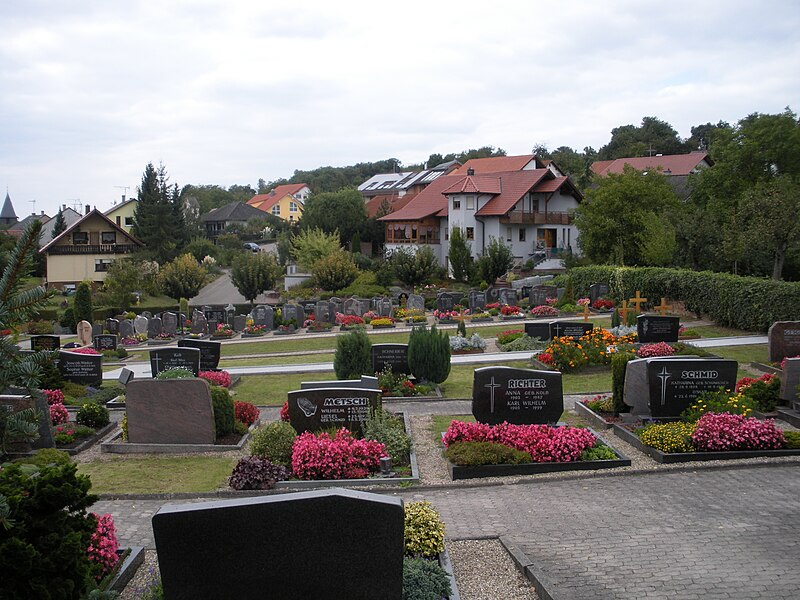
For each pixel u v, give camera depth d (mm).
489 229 63656
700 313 35906
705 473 13445
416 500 12719
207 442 16484
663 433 14695
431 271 56531
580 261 57969
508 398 16297
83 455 16219
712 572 9102
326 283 57938
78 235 68375
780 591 8562
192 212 115312
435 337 23312
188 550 7719
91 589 7520
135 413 16406
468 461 13719
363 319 43344
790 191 38031
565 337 26562
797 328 23375
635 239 50500
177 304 59562
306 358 32469
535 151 121625
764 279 32156
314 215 80125
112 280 55062
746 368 24094
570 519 11266
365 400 15898
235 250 85250
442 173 86688
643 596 8531
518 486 13227
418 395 22188
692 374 16516
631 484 13016
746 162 51375
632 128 117125
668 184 55750
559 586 8820
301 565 7727
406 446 15117
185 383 16344
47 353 5535
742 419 14672
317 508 7652
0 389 5340
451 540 10516
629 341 28203
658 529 10625
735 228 39469
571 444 14055
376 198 90625
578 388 22391
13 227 110250
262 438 15148
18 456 15422
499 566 9656
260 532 7684
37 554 6496
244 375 27359
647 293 39625
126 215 90188
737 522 10805
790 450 14078
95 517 7848
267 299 64500
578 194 66188
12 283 5352
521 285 54875
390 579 7746
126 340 40562
